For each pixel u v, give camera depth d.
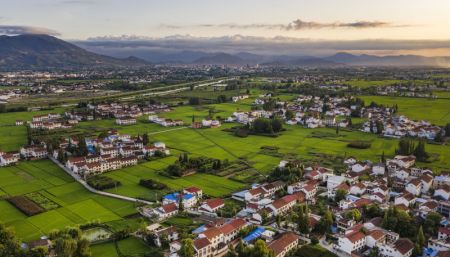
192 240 165.25
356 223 192.75
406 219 183.00
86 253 160.75
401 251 160.12
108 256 165.62
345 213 199.00
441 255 154.12
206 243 165.50
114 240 178.88
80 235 172.88
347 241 166.00
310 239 178.62
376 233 172.88
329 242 176.12
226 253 167.25
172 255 160.75
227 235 177.88
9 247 157.88
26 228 192.38
